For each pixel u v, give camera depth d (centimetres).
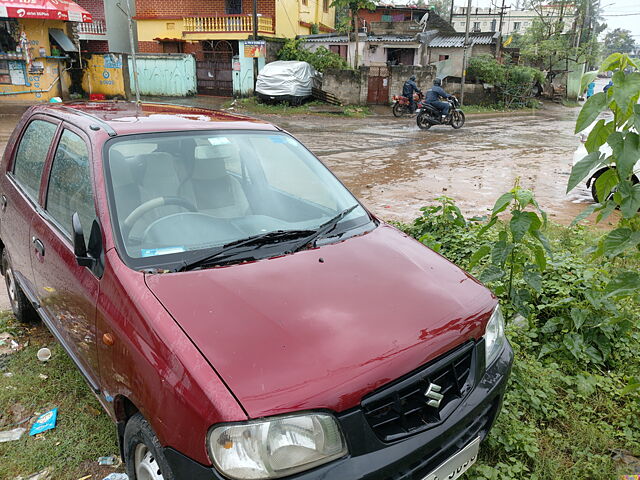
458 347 223
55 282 296
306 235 280
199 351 192
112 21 2903
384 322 217
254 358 190
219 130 324
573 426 307
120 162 277
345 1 2534
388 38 2902
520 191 335
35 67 2053
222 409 175
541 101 3444
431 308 231
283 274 241
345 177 1031
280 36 2736
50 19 2069
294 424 178
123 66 2400
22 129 396
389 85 2498
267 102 2341
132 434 220
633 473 277
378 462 187
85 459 280
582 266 449
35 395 329
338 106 2412
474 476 264
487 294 260
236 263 249
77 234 242
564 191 957
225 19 2542
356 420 187
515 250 367
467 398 221
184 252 252
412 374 203
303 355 194
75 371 354
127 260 241
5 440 291
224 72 2523
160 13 2747
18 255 367
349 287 237
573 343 368
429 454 206
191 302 215
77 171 291
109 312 231
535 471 271
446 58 3269
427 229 571
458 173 1099
